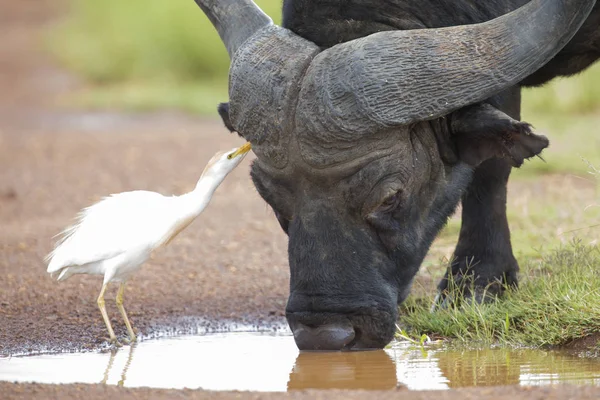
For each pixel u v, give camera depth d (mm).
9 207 51000
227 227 44750
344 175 25109
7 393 21922
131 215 29188
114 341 28766
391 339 25703
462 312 29672
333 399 20828
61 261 29094
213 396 21406
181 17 105250
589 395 20734
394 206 25625
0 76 110812
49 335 29703
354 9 26234
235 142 71000
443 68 24734
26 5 164875
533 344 27547
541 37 24906
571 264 31656
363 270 25250
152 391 21969
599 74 70250
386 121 24562
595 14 28891
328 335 24969
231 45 27281
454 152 26578
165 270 37219
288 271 37000
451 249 36812
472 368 24906
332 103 24578
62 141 73938
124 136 75938
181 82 103062
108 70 105938
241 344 28594
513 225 40500
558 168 51312
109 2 118562
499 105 28328
